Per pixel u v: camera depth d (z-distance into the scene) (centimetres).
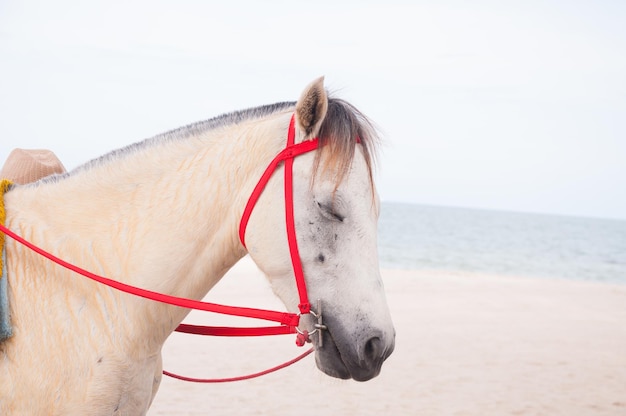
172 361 828
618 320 1275
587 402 696
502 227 7412
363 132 228
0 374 222
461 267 3152
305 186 223
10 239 235
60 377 221
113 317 230
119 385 229
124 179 244
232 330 261
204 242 238
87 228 239
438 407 667
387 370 825
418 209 12462
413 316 1238
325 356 225
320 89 216
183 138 248
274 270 228
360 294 219
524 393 728
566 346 998
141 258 234
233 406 648
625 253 4619
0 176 284
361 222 221
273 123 239
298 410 643
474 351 944
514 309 1380
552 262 3691
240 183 237
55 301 228
